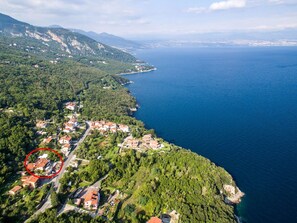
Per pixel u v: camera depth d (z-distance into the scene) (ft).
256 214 450.30
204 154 644.27
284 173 555.69
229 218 430.20
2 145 556.92
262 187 514.27
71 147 634.02
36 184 474.49
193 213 432.25
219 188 500.74
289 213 449.06
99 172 520.83
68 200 439.63
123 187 497.87
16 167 517.96
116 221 414.41
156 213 437.58
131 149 612.29
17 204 424.87
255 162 599.98
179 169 540.52
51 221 379.76
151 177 519.60
